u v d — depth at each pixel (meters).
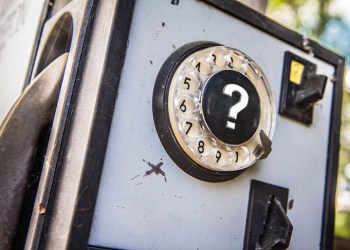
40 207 0.23
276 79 0.31
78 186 0.22
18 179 0.25
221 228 0.27
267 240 0.27
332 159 0.33
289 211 0.30
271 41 0.31
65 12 0.29
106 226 0.23
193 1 0.28
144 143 0.25
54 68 0.26
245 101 0.27
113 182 0.24
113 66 0.24
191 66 0.26
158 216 0.25
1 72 0.39
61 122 0.24
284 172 0.30
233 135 0.26
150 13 0.26
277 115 0.31
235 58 0.28
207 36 0.28
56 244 0.22
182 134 0.24
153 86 0.26
